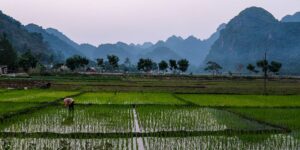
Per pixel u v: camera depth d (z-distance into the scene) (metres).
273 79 131.12
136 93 57.91
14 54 156.00
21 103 39.72
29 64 143.25
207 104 42.28
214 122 28.41
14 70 152.25
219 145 20.34
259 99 50.41
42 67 161.75
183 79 116.94
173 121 28.77
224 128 25.70
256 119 29.72
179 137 22.36
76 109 35.56
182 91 63.59
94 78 104.38
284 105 42.31
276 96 56.03
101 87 70.69
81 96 50.72
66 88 67.50
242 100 48.44
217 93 60.06
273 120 29.33
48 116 30.47
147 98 49.00
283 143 20.95
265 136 22.92
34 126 25.66
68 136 22.23
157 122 28.17
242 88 73.94
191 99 48.78
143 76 130.62
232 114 33.38
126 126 26.19
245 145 20.41
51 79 94.19
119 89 66.38
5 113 30.69
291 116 32.06
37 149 18.98
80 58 158.88
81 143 20.47
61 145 19.30
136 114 32.69
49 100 43.78
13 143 20.17
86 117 30.27
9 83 73.00
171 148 19.59
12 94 52.97
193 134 23.22
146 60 171.50
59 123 27.06
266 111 35.91
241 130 24.41
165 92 60.69
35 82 75.44
